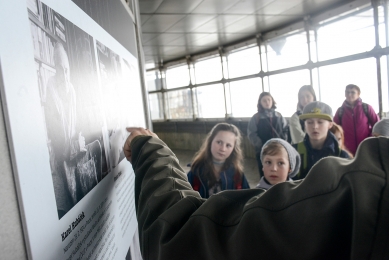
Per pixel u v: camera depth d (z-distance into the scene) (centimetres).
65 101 50
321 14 497
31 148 39
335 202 36
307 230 38
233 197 53
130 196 100
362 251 32
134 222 103
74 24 57
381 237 32
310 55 532
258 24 563
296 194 41
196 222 50
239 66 706
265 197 45
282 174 178
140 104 141
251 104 690
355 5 442
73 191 51
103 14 80
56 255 43
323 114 208
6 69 35
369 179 34
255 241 43
